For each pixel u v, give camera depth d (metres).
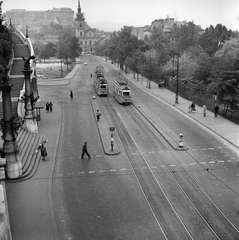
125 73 124.56
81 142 39.16
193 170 30.31
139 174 29.53
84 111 57.00
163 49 122.31
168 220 21.89
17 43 82.00
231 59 54.47
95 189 26.66
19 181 28.16
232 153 34.88
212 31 142.62
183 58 90.06
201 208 23.39
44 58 198.12
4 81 27.94
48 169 30.73
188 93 72.62
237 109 52.94
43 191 26.28
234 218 22.05
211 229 20.75
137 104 63.09
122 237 20.05
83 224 21.55
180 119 50.44
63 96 72.56
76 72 128.12
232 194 25.52
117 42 142.62
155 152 35.41
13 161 28.33
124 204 24.14
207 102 62.66
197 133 42.47
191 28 177.62
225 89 50.22
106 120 50.28
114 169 30.77
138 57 104.50
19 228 21.11
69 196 25.48
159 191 26.14
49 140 39.78
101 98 70.81
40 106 46.59
